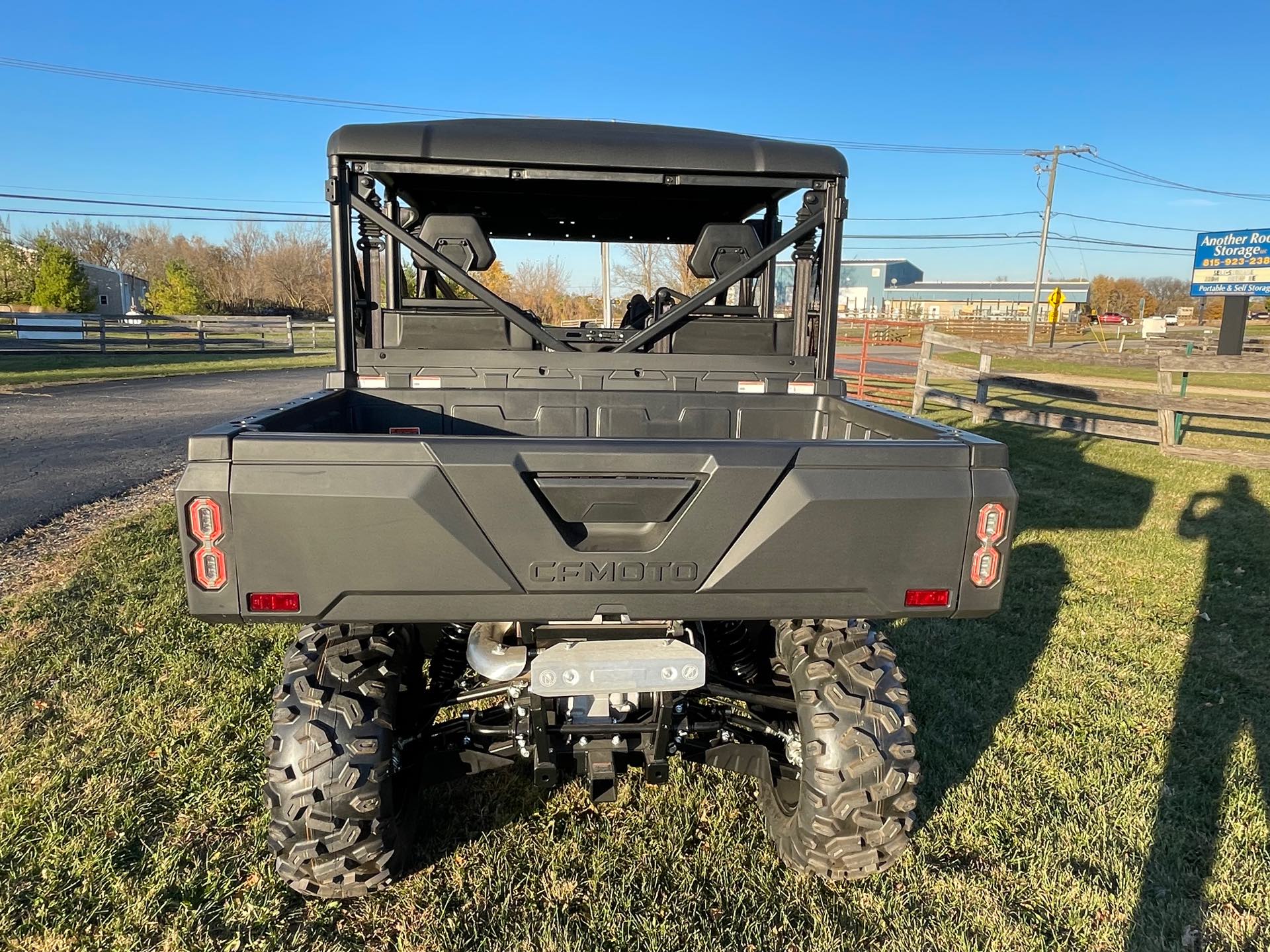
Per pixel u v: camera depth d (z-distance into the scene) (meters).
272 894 2.57
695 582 2.17
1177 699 4.05
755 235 3.38
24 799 2.99
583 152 2.87
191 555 2.04
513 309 3.26
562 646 2.36
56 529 6.65
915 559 2.22
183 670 4.07
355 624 2.36
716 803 3.14
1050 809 3.11
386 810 2.33
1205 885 2.72
